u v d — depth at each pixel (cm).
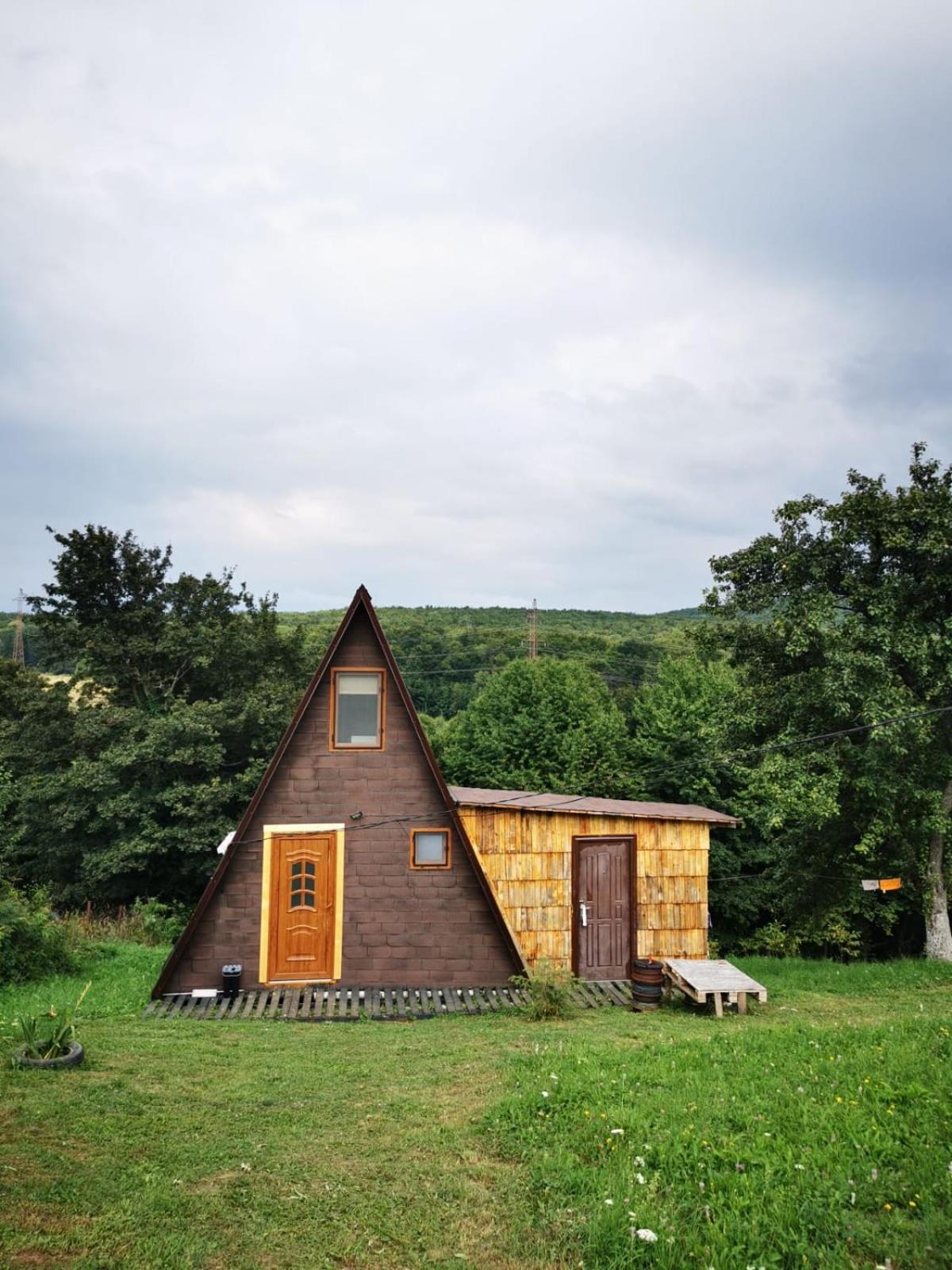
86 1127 791
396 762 1742
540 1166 719
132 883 3409
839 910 2742
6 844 3366
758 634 2377
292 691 3934
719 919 3291
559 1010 1501
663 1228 598
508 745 3762
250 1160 748
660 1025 1406
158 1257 575
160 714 3678
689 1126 761
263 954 1661
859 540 2280
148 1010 1516
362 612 1770
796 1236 573
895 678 2147
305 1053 1194
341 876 1706
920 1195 603
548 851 1833
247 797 3500
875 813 2259
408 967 1694
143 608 3856
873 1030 1104
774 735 2380
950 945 2275
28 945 1706
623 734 3825
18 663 4381
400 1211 656
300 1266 580
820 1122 743
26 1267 547
